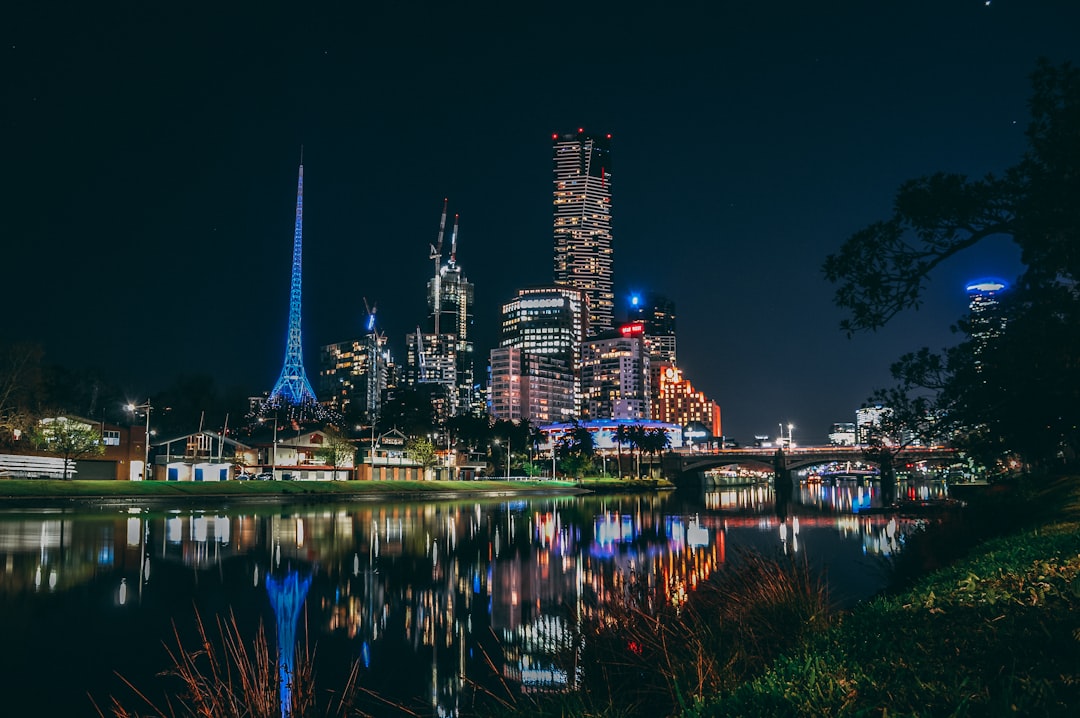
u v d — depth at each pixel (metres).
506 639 30.66
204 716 10.74
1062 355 19.44
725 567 17.30
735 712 7.19
